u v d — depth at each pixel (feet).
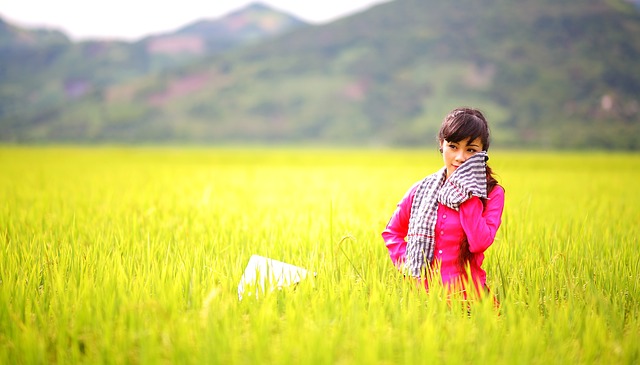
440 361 9.00
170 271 12.79
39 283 12.80
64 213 23.11
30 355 9.00
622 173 77.00
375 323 10.02
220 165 98.73
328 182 49.96
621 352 9.27
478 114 11.34
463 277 11.64
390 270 13.66
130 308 10.22
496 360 9.10
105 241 16.61
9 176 53.11
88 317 10.31
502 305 11.21
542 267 13.32
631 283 12.68
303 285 12.03
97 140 651.25
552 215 24.40
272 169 83.97
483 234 11.17
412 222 12.10
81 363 9.01
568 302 11.21
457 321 10.43
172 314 10.34
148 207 25.39
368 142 632.38
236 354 8.81
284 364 8.56
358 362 8.59
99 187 39.50
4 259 14.32
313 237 17.38
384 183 47.88
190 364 8.71
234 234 18.21
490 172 11.64
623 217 23.94
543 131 610.24
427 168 90.89
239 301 11.62
